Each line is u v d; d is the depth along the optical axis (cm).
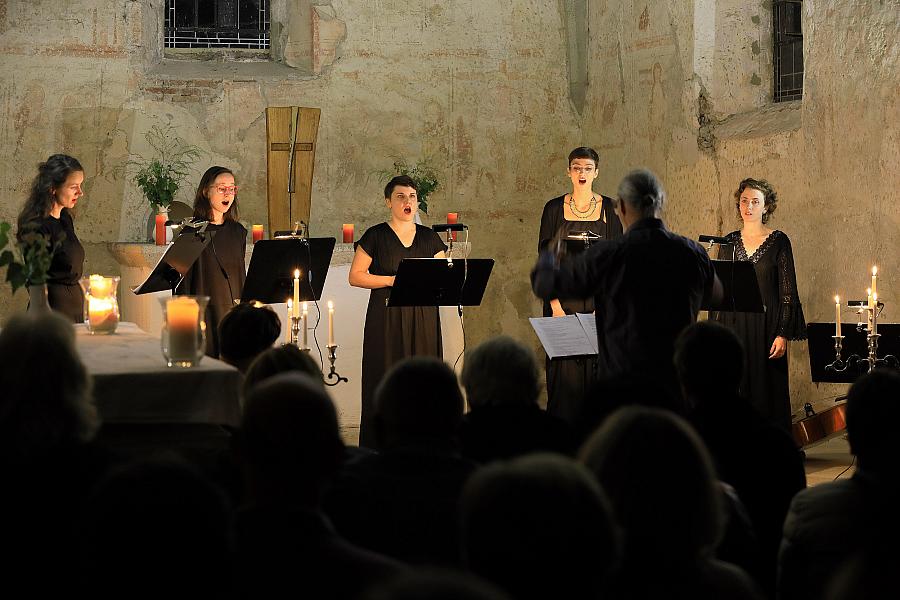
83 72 898
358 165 970
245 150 945
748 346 635
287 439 189
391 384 253
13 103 880
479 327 1001
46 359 242
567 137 1016
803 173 776
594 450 183
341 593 178
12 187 879
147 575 139
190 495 143
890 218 702
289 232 606
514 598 133
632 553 177
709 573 181
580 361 622
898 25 694
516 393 312
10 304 877
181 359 348
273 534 186
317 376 308
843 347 582
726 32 862
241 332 391
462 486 247
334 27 964
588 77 1003
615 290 437
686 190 881
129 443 359
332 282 822
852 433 270
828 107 752
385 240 647
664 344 432
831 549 258
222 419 343
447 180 989
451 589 92
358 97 969
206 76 937
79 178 649
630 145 947
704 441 313
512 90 1002
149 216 876
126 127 909
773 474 308
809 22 769
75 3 895
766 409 635
